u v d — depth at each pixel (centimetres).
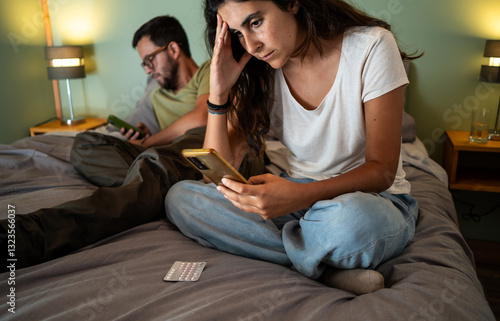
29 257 90
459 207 236
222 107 107
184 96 225
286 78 105
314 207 87
